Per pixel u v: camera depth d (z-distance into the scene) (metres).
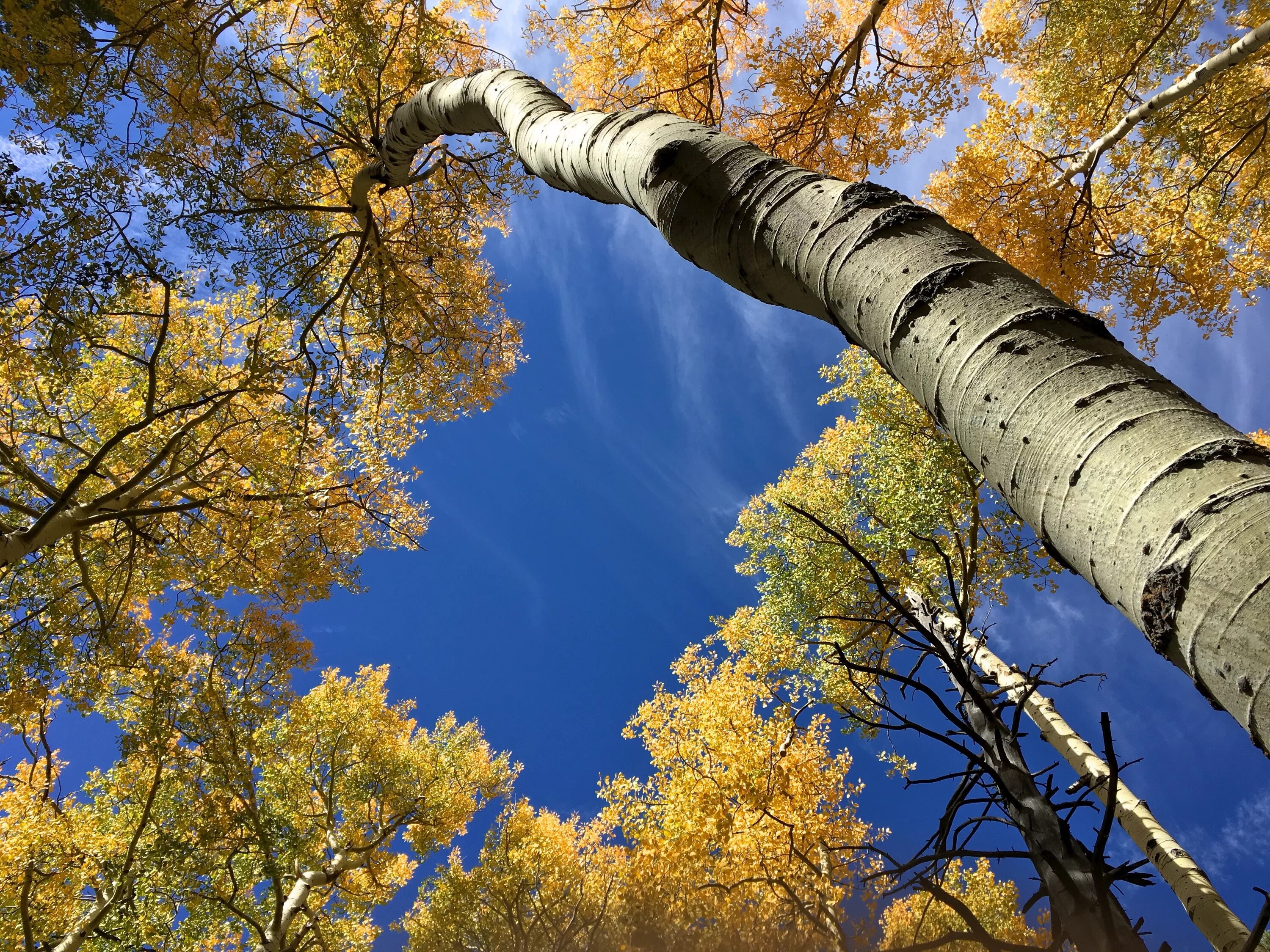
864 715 8.45
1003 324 0.91
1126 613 0.72
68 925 8.31
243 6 5.84
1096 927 2.33
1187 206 7.09
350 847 12.16
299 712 11.75
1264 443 6.90
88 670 7.26
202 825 8.83
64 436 6.92
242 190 6.08
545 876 13.54
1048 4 6.81
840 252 1.19
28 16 4.69
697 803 7.80
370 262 7.50
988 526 7.57
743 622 11.43
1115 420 0.76
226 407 7.44
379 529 8.97
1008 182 6.88
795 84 6.46
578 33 6.61
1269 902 1.55
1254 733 0.55
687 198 1.49
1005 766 2.99
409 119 5.31
